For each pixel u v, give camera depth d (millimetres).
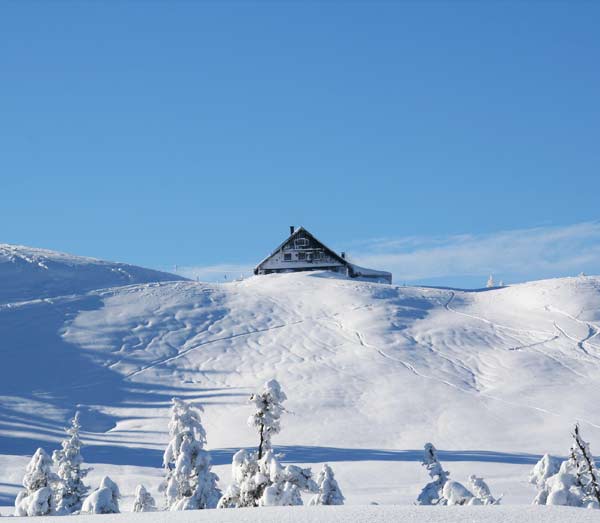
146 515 7844
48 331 65188
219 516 7332
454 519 6652
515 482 28969
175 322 69438
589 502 14031
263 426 15070
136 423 49906
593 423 46594
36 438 46156
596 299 73562
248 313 72812
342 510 7250
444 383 55188
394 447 42438
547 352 61844
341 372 57688
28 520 8258
